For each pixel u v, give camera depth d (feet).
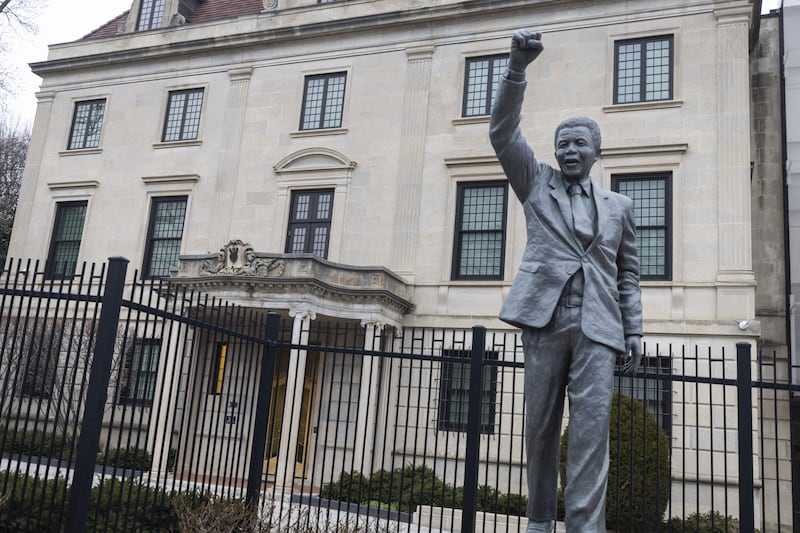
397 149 74.79
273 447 64.49
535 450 15.26
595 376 14.55
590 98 68.80
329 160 77.15
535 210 15.92
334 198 75.87
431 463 58.75
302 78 80.89
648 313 62.28
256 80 82.89
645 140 65.87
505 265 68.23
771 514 58.34
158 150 85.35
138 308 23.49
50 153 91.04
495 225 70.18
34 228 89.15
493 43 73.92
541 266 15.37
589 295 14.93
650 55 68.13
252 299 61.26
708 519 46.80
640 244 64.90
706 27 66.23
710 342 59.52
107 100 89.81
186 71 86.63
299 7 82.84
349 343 65.82
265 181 79.25
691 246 62.44
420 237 71.82
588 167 16.03
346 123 77.46
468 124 72.79
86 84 91.61
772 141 72.02
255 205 79.00
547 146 69.21
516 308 15.37
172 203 83.76
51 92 93.09
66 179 88.94
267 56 82.89
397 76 76.89
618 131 67.10
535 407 15.16
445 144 73.15
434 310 69.36
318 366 66.64
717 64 64.90
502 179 70.54
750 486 23.57
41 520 24.90
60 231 88.58
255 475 29.84
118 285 22.25
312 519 37.37
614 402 43.78
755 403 57.16
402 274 71.15
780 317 67.87
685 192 63.67
